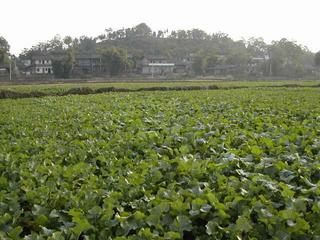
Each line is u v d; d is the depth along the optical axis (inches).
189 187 211.8
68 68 3393.2
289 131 396.5
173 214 171.2
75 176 235.1
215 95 1133.7
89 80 2760.8
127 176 229.3
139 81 2659.9
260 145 325.1
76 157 288.2
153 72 4252.0
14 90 1496.1
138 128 431.5
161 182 221.0
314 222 172.7
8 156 272.1
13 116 609.0
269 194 198.1
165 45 5659.5
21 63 4896.7
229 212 179.2
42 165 251.4
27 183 210.7
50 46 5334.6
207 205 175.9
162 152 307.1
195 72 4330.7
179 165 240.7
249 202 186.1
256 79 3368.6
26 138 366.3
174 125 451.8
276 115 581.3
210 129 411.2
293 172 233.1
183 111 644.7
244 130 400.2
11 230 157.2
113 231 163.2
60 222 171.6
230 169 249.0
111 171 240.7
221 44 5999.0
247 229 158.1
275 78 3622.0
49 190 198.8
